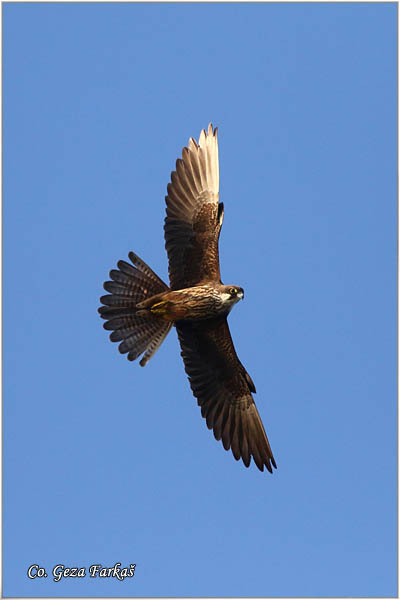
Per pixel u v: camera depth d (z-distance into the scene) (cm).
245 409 1777
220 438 1745
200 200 1666
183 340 1697
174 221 1652
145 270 1630
